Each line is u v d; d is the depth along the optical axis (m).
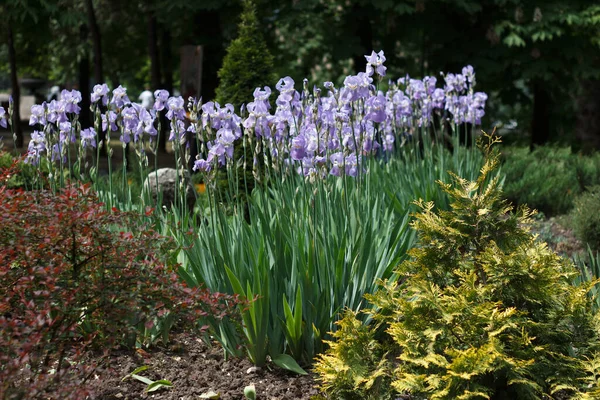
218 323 4.37
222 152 4.60
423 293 3.46
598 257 5.71
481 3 14.45
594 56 15.08
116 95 5.20
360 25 15.39
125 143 5.24
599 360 3.35
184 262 4.86
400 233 4.97
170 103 4.99
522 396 3.29
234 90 7.97
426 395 3.35
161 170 8.19
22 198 3.49
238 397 3.94
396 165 7.71
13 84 18.30
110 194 5.33
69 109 5.42
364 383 3.57
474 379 3.33
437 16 14.99
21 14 14.51
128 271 3.45
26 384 2.95
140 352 3.84
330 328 4.38
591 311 3.66
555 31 14.03
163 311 3.43
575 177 11.01
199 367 4.30
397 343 3.66
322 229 4.88
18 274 3.36
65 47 20.09
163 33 21.06
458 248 3.75
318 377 4.16
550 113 18.91
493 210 3.71
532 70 14.92
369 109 4.94
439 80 15.46
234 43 8.04
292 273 4.45
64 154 5.47
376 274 4.59
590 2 14.55
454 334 3.41
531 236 3.75
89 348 3.68
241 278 4.40
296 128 5.23
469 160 8.24
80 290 3.37
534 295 3.46
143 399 3.87
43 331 3.12
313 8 14.87
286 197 5.25
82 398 3.16
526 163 11.78
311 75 18.86
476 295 3.44
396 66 16.73
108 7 17.64
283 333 4.42
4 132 25.61
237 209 4.84
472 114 8.34
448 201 7.20
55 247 3.43
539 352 3.45
